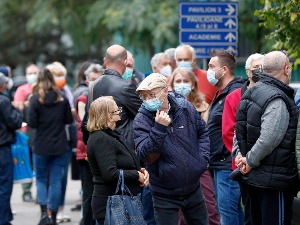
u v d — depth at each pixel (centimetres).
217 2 2542
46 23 4588
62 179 2506
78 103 2252
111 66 1859
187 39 2536
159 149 1562
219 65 1891
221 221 1870
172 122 1602
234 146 1623
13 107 2250
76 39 4662
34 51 6975
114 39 4559
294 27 1905
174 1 3869
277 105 1495
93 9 4153
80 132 2212
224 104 1814
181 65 2180
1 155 2245
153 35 3784
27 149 2411
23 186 3067
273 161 1510
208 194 1906
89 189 2183
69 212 2812
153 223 2070
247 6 3506
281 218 1532
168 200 1606
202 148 1631
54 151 2434
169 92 1644
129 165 1648
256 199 1577
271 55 1542
